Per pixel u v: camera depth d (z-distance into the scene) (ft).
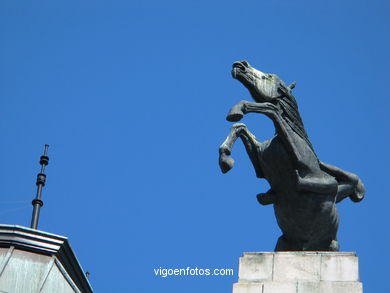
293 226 78.43
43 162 98.32
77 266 91.50
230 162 73.72
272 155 77.05
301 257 74.54
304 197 77.46
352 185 82.28
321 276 73.31
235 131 76.59
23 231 88.02
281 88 78.84
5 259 86.22
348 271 73.10
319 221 77.77
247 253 75.66
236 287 73.56
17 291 85.10
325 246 78.95
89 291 94.17
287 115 78.38
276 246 79.71
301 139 78.43
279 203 78.48
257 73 78.74
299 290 72.64
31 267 86.99
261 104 76.95
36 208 94.63
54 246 88.74
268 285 73.31
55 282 87.61
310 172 77.77
